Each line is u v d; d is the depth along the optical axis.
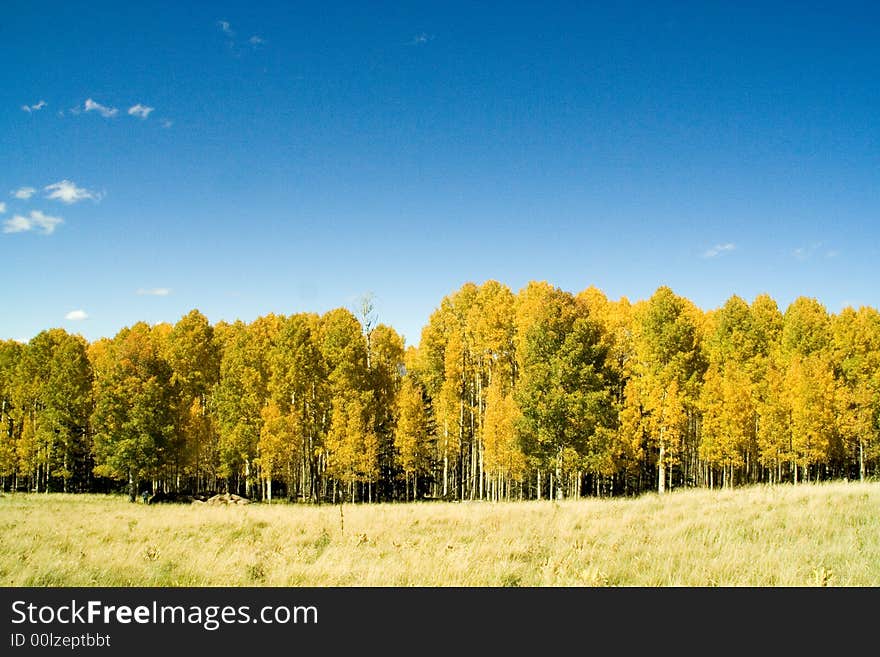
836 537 11.84
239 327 55.62
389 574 10.14
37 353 53.03
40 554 12.60
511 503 26.14
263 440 39.75
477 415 43.12
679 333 36.09
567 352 30.72
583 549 11.78
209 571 10.87
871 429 40.06
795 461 38.72
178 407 41.75
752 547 11.38
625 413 35.62
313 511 23.95
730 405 35.59
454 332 45.41
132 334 41.38
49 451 47.41
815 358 39.62
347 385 39.84
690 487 44.84
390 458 47.09
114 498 42.62
